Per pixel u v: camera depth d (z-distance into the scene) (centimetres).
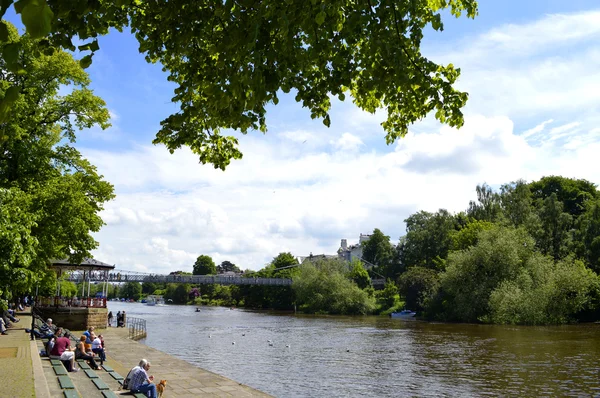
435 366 2831
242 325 6278
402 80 601
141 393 1408
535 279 5869
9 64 260
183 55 811
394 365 2897
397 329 5444
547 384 2286
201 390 1825
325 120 671
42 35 220
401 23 618
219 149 977
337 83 673
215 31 746
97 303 4622
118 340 3591
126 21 771
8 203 2041
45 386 958
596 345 3575
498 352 3344
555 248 7162
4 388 927
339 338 4541
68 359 1631
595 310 5712
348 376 2559
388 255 12412
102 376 1819
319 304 9694
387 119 879
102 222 3256
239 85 543
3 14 253
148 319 7556
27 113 2791
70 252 3097
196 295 18400
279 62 612
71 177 3058
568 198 8925
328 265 10612
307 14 534
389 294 9838
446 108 706
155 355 2778
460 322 6328
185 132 911
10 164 2792
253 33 493
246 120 604
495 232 6425
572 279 5481
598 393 2109
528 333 4550
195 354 3456
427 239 9762
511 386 2259
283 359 3194
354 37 653
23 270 1914
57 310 4238
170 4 651
